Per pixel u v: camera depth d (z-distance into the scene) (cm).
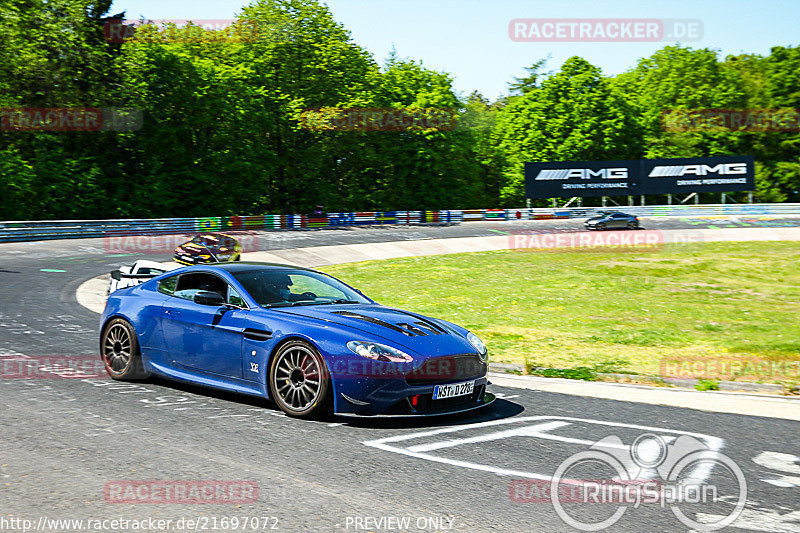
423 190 5584
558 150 6119
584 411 601
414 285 1919
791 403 653
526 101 6438
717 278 2173
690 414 595
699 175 5275
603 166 5259
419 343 550
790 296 1775
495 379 765
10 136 4281
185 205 4791
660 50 6981
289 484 395
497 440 498
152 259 2544
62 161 4269
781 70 6166
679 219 5234
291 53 5372
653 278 2147
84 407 559
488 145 6719
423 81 5978
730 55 6888
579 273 2281
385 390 525
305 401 543
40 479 392
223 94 4847
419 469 428
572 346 977
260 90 5066
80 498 365
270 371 561
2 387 619
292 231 4025
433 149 5606
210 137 5044
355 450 464
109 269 2158
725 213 5350
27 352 796
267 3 5431
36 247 2680
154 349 647
